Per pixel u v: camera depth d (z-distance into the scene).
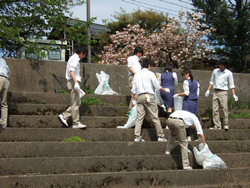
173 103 5.56
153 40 13.68
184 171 3.92
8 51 8.72
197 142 4.79
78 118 4.74
